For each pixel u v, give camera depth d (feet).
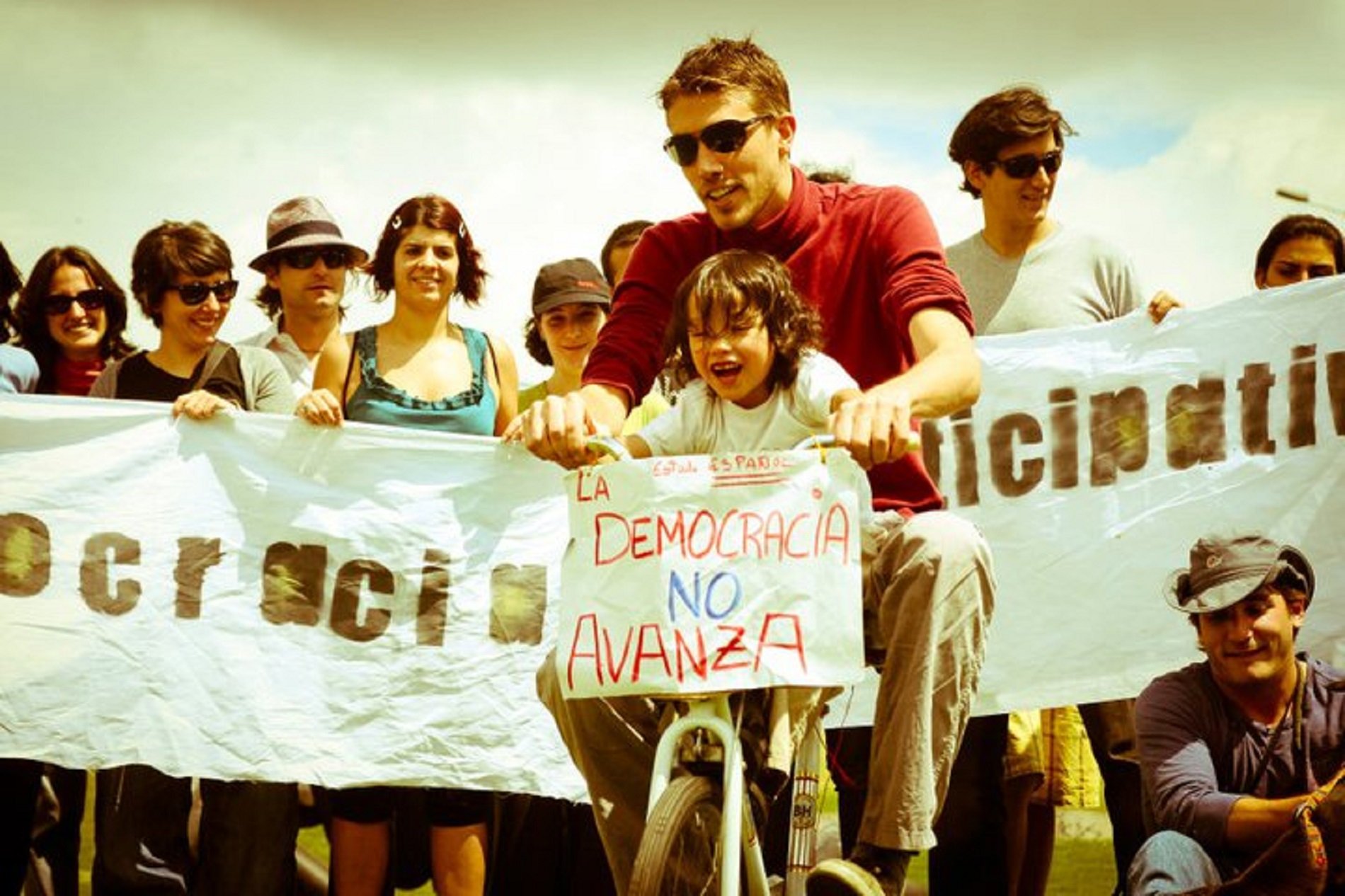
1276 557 15.71
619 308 15.81
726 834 12.30
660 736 13.67
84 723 18.67
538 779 18.90
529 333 23.89
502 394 20.27
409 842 20.67
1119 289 21.62
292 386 20.99
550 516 19.20
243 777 18.65
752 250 15.06
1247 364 19.99
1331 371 19.71
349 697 18.88
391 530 19.04
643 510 12.94
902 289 14.37
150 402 19.49
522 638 19.06
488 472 19.22
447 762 18.85
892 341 14.98
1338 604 19.48
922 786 13.10
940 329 13.93
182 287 19.97
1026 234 21.52
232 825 18.72
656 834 11.82
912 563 13.24
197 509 19.03
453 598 19.04
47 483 18.97
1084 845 27.96
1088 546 20.20
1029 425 20.48
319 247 22.52
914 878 24.50
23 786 18.80
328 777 18.72
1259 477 19.85
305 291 22.57
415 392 19.71
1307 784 15.57
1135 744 19.81
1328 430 19.70
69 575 18.88
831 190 15.19
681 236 15.69
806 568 12.75
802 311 13.48
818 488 12.81
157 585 18.92
